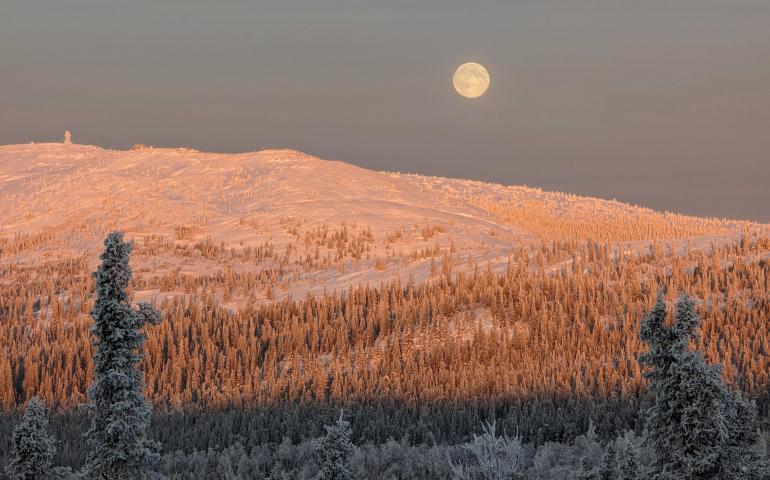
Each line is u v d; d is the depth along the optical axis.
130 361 72.25
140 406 72.81
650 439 66.00
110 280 72.19
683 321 64.56
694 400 62.81
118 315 71.62
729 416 63.97
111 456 71.38
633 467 69.19
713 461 62.47
